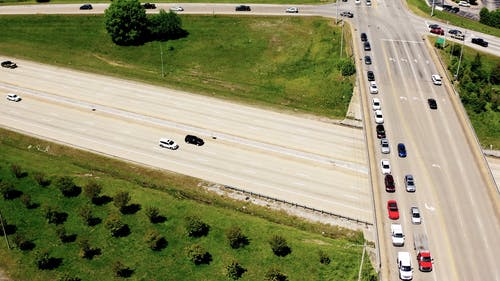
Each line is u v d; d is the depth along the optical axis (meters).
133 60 149.38
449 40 146.00
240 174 104.62
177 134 116.81
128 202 96.31
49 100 130.75
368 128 114.69
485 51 139.00
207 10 172.75
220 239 88.88
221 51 151.25
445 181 99.38
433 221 90.12
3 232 91.25
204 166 107.00
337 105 124.69
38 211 95.62
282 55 147.00
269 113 123.94
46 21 169.25
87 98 131.25
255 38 155.75
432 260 82.38
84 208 91.94
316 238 89.44
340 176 103.50
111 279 82.62
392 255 84.12
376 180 100.19
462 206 93.44
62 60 150.12
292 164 107.06
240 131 117.50
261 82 136.50
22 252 87.81
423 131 113.06
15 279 83.94
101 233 90.81
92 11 174.75
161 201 97.38
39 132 118.75
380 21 158.88
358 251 85.88
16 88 136.25
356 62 137.38
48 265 85.31
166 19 156.12
